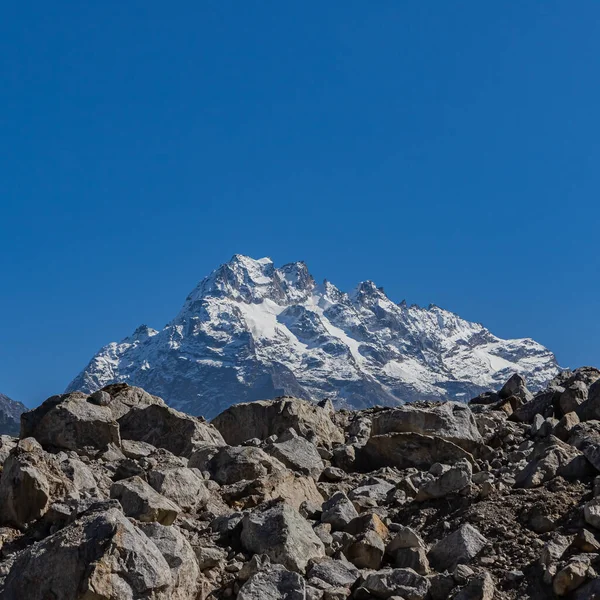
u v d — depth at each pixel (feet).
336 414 124.98
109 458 93.45
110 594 54.85
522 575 64.64
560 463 81.66
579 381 115.55
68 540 57.52
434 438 98.27
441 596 63.00
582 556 65.05
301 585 61.21
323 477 96.22
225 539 71.77
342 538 71.61
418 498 81.87
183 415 102.83
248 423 109.50
